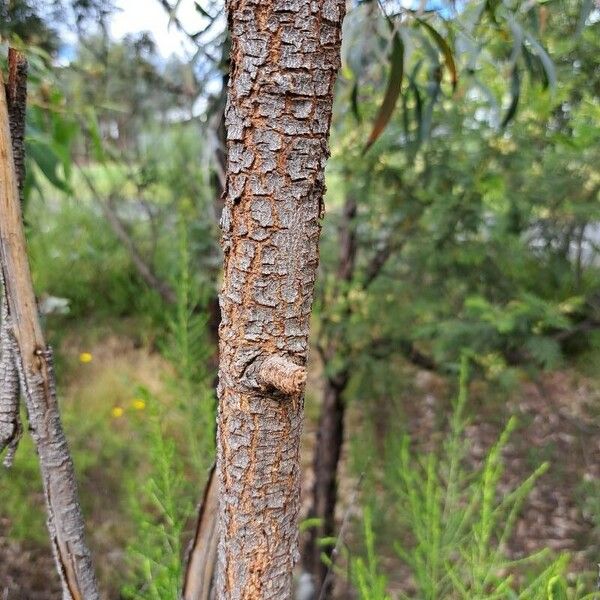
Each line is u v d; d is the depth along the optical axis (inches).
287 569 20.5
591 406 79.5
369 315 69.1
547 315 56.1
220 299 19.5
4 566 70.9
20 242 20.5
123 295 124.6
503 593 25.8
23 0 47.8
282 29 16.6
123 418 91.7
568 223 65.1
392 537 58.3
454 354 67.1
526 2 41.3
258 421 18.8
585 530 69.9
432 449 72.8
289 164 17.4
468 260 61.6
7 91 21.4
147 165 100.9
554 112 61.0
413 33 39.6
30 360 20.9
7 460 22.7
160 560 31.8
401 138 60.5
